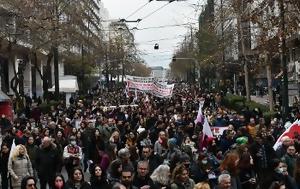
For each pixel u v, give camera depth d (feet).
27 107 135.44
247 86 138.31
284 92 82.43
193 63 331.57
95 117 95.14
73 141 55.67
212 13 165.27
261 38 87.56
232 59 199.11
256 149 48.60
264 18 106.32
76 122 93.20
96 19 272.10
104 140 64.64
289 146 44.75
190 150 50.08
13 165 48.24
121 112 101.04
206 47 192.34
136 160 47.06
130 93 165.58
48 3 139.33
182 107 117.80
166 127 67.87
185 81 487.61
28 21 133.59
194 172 42.14
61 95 202.28
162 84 146.00
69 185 36.35
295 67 127.65
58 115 107.45
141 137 58.75
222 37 169.89
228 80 221.25
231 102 143.43
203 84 297.74
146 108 112.98
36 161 50.67
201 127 68.23
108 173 39.63
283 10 80.38
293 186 38.55
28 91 241.96
